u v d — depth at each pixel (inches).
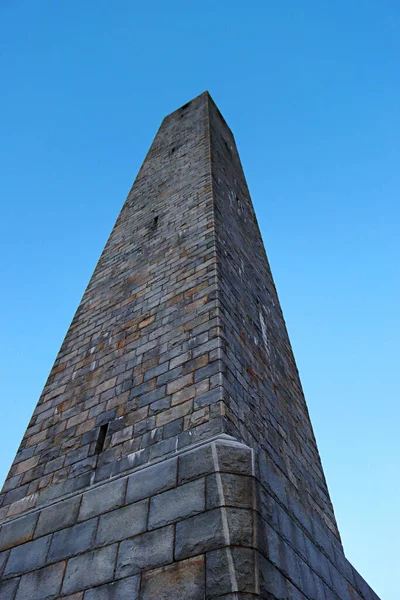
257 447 298.5
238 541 206.8
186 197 550.9
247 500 226.1
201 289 385.1
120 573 224.4
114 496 262.4
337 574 296.8
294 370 505.0
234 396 302.4
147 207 595.2
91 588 227.5
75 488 291.9
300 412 447.5
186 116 813.9
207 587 196.2
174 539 221.1
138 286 450.6
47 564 253.4
